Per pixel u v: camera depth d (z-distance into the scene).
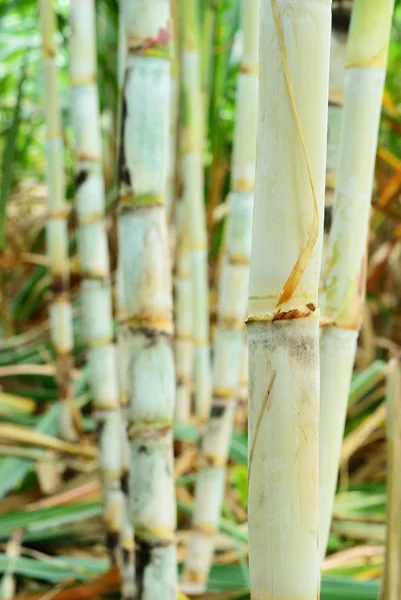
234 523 1.58
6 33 2.73
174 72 1.54
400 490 1.01
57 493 1.69
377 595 1.22
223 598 1.23
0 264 2.65
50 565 1.39
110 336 1.39
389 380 1.02
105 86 2.27
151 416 1.03
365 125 0.92
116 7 1.48
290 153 0.80
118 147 1.00
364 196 0.92
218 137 2.05
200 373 1.63
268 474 0.82
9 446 1.70
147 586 1.05
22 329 2.91
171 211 1.72
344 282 0.93
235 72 2.23
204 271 1.59
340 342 0.94
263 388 0.82
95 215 1.40
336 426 0.95
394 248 2.53
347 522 1.65
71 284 2.93
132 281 1.01
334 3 1.00
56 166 1.71
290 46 0.79
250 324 0.82
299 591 0.82
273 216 0.81
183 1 1.30
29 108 3.04
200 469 1.30
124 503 1.20
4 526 1.45
